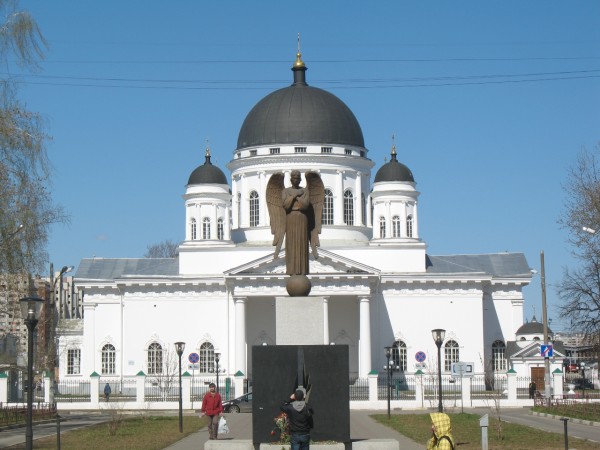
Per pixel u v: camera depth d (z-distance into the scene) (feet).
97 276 415.23
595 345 296.10
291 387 127.34
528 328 400.06
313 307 131.44
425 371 384.68
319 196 135.64
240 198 416.67
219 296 392.06
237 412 267.80
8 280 214.69
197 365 386.11
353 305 388.98
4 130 196.24
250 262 373.20
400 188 402.52
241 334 372.79
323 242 404.36
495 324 403.34
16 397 317.63
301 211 133.90
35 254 203.21
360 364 371.97
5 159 197.98
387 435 177.78
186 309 392.47
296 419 110.63
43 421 228.43
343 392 127.44
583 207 282.15
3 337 310.24
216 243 400.88
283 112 413.18
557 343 394.73
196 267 399.44
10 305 239.30
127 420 228.02
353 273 371.15
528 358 380.37
